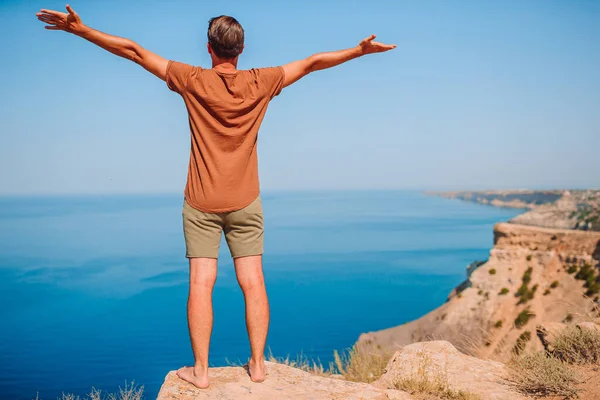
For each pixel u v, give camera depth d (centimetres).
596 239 5912
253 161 322
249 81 310
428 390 398
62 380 7075
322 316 12950
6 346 9325
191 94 303
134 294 14812
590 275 5675
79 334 10338
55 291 15425
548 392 391
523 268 6241
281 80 323
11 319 11756
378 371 570
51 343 9581
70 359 8406
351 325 11812
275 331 11231
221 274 18900
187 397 312
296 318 12756
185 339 9944
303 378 357
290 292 16862
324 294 16338
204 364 325
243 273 333
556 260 6116
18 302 13800
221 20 311
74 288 15900
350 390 347
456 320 5984
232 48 312
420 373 438
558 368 410
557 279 5950
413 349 485
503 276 6272
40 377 7269
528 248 6394
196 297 319
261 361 341
